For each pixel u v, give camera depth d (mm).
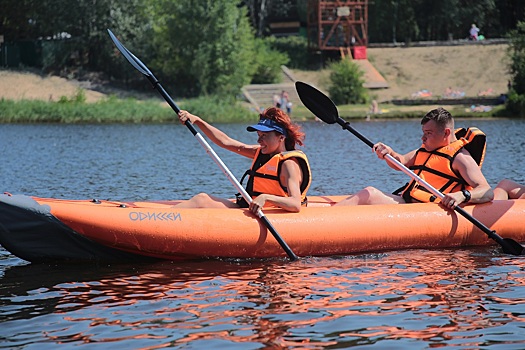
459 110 52000
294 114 51812
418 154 10812
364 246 9922
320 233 9703
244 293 8078
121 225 9211
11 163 22453
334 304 7691
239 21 58312
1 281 8609
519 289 8227
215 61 55906
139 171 20391
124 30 58875
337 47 64562
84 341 6660
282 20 74688
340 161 23172
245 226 9508
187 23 56344
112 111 46969
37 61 59219
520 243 10484
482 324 7078
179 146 28906
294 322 7145
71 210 9164
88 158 24125
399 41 72000
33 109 46344
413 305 7656
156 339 6699
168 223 9352
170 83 58438
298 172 9820
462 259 9648
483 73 61969
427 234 10156
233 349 6461
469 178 10359
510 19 72438
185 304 7699
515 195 11266
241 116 49562
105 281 8578
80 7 58906
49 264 9352
